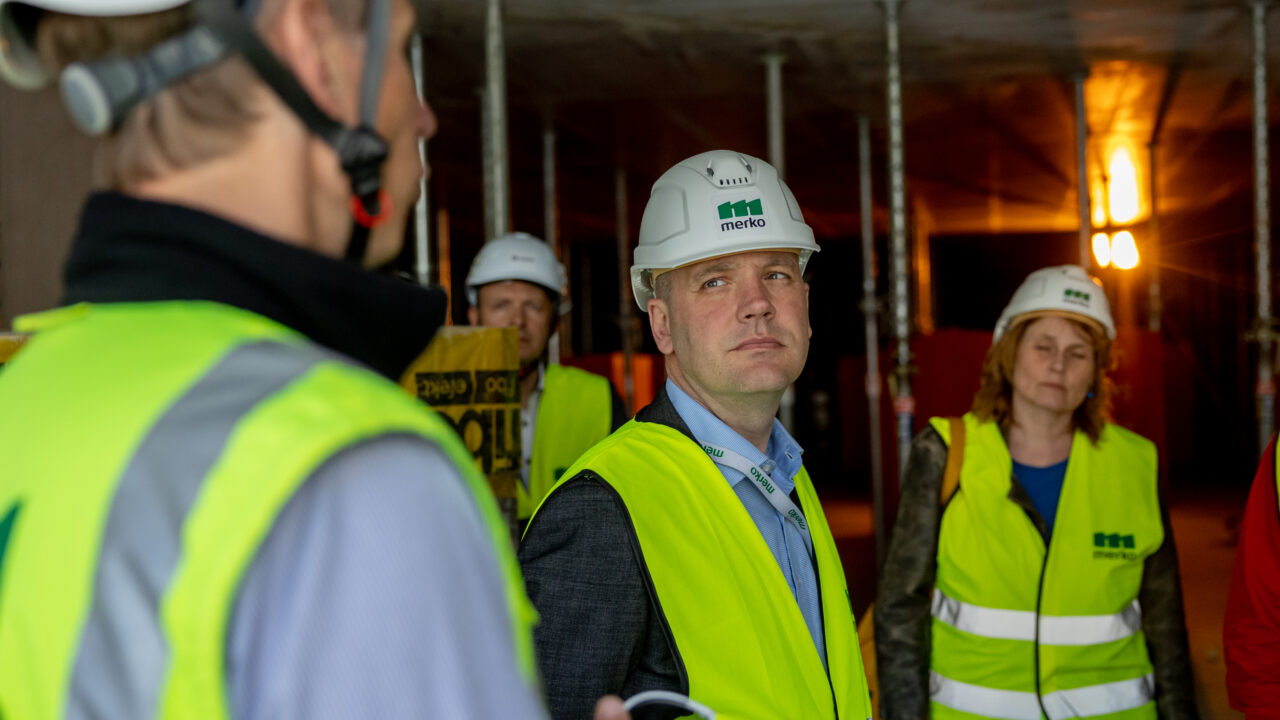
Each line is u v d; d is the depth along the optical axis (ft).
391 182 2.24
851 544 26.05
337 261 1.99
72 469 1.73
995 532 7.93
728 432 5.11
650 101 22.45
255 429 1.64
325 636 1.55
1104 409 8.38
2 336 4.42
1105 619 7.76
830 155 28.73
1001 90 22.09
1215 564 23.27
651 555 4.36
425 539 1.63
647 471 4.69
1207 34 18.11
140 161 1.94
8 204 9.56
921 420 26.32
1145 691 7.88
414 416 1.77
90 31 1.93
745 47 18.56
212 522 1.58
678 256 5.08
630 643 4.34
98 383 1.82
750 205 5.10
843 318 51.13
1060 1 16.30
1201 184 32.99
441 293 2.34
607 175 30.96
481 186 32.19
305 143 2.02
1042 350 8.20
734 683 4.36
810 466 45.37
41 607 1.66
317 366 1.77
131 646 1.58
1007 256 47.55
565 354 43.62
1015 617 7.79
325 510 1.60
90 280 1.97
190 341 1.80
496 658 1.68
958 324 48.16
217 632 1.54
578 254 49.24
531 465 11.57
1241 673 7.00
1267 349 16.38
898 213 16.79
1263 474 6.98
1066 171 30.76
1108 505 7.98
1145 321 43.11
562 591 4.34
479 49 18.30
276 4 1.97
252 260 1.89
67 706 1.60
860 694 5.12
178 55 1.90
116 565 1.62
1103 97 22.80
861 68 20.07
